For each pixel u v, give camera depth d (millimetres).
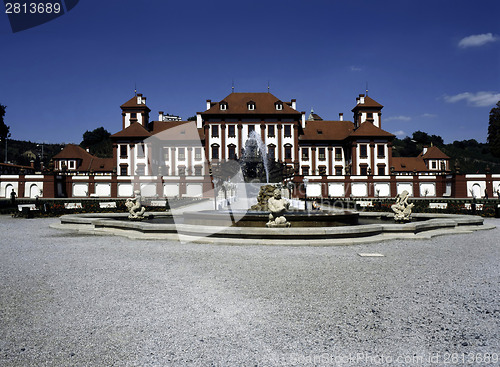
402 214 16641
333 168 69250
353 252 10523
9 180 51250
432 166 74938
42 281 7309
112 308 5738
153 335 4746
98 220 16078
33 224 18906
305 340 4621
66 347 4395
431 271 8188
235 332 4848
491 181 52031
